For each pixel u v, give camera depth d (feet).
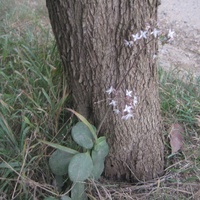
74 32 2.48
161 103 3.48
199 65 4.58
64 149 2.60
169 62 4.57
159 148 2.99
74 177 2.51
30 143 2.84
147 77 2.64
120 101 2.63
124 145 2.83
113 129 2.76
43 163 2.86
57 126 2.96
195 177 2.97
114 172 2.98
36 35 4.20
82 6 2.37
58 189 2.79
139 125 2.78
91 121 2.85
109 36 2.44
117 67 2.54
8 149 2.88
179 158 3.18
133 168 2.95
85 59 2.56
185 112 3.46
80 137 2.60
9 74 3.59
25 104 3.10
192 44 4.96
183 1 5.80
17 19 4.60
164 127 3.33
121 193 2.88
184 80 4.09
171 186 2.99
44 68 3.46
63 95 2.88
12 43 3.84
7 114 3.04
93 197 2.72
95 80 2.62
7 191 2.77
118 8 2.35
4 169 2.79
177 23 5.36
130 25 2.39
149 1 2.36
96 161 2.66
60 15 2.47
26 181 2.64
